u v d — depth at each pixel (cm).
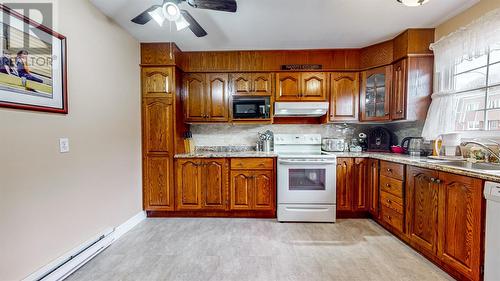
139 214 306
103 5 222
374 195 297
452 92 243
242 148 379
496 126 209
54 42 178
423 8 229
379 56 314
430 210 203
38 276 161
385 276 188
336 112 336
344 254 222
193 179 317
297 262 208
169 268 199
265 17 244
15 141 151
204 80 341
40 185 168
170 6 178
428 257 213
